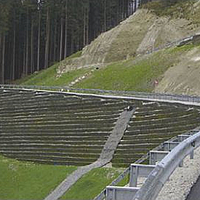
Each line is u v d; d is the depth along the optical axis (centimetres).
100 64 9275
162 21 9431
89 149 4772
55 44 12706
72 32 12325
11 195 4047
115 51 9400
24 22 12950
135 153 4306
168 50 7662
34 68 13100
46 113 6200
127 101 5459
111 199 1027
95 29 13388
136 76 7300
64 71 9719
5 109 6900
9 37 12675
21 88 7894
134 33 9569
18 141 5719
